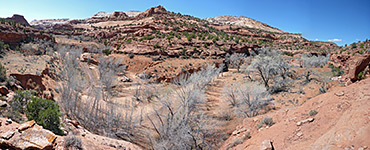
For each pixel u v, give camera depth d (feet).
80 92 110.42
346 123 19.44
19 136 24.66
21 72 76.69
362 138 16.19
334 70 110.22
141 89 137.80
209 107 101.19
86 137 41.29
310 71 125.08
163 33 294.05
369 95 22.88
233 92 103.04
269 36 414.00
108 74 144.25
